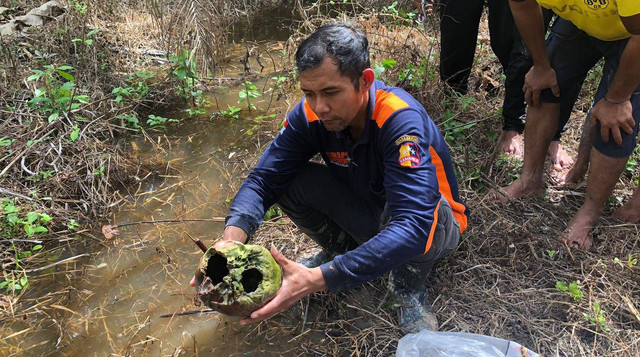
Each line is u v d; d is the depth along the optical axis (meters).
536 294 2.51
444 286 2.56
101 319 2.56
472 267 2.63
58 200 3.23
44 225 3.12
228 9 5.42
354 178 2.25
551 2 2.38
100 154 3.58
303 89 1.87
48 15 4.93
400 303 2.39
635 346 2.24
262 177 2.24
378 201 2.29
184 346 2.41
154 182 3.48
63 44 4.55
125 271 2.83
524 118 3.46
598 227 2.82
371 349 2.30
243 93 4.13
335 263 1.85
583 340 2.30
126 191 3.41
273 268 1.74
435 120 3.64
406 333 2.35
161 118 3.99
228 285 1.67
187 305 2.61
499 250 2.75
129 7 5.41
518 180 3.06
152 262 2.88
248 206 2.17
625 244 2.73
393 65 3.76
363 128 2.07
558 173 3.25
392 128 1.97
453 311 2.45
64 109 3.80
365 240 2.43
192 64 4.26
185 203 3.30
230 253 1.70
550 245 2.76
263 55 5.07
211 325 2.51
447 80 3.84
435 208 1.94
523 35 2.64
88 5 5.09
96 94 4.21
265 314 1.74
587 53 2.71
